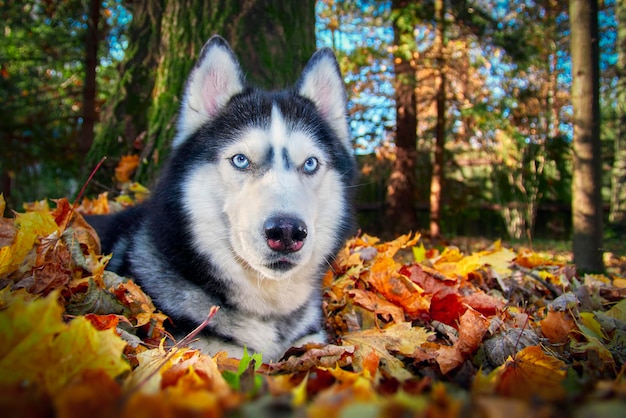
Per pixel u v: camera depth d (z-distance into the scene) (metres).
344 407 0.73
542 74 13.64
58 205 2.62
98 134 5.49
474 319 2.30
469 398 0.84
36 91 11.10
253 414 0.74
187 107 2.75
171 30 5.10
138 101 5.41
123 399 0.78
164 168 2.82
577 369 2.05
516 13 13.12
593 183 7.27
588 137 7.30
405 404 0.73
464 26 10.81
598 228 7.28
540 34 11.98
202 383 1.25
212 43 2.75
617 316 2.75
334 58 3.05
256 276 2.46
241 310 2.47
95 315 1.77
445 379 1.94
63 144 11.66
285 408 0.75
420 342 2.30
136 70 5.49
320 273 2.77
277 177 2.39
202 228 2.47
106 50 12.46
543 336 2.49
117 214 3.27
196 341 2.30
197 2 5.02
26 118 10.85
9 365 1.06
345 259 3.50
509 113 12.28
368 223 15.19
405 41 10.23
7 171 11.93
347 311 2.90
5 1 9.80
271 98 2.81
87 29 11.02
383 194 15.20
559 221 14.69
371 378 1.38
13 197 12.84
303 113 2.79
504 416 0.71
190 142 2.69
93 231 2.72
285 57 5.14
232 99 2.81
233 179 2.46
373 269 3.02
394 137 13.50
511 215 14.68
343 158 2.98
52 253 2.08
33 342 1.09
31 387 0.89
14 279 1.96
